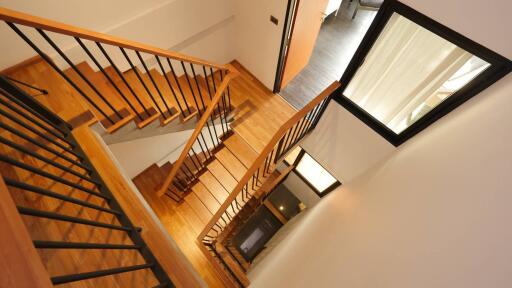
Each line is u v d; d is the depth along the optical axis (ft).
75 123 6.54
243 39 13.55
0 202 2.51
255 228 17.03
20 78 7.72
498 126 3.13
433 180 3.88
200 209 11.44
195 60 7.25
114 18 9.14
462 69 5.98
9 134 6.16
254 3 11.38
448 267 2.38
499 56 4.93
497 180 2.43
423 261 2.81
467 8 4.88
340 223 6.31
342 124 9.29
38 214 3.16
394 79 7.33
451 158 3.81
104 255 5.15
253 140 12.19
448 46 6.00
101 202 5.71
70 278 2.99
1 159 3.23
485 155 2.96
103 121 7.02
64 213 5.40
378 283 3.37
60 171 5.87
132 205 5.77
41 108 5.49
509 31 4.59
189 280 5.15
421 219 3.43
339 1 15.97
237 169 11.69
